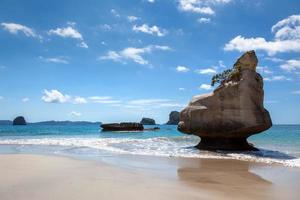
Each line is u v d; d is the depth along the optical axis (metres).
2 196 9.26
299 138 41.94
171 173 14.19
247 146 25.06
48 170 13.92
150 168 15.56
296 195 10.24
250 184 11.95
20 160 16.77
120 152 23.03
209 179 12.90
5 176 12.34
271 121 24.28
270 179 13.05
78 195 9.45
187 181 12.31
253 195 10.16
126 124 77.75
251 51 24.53
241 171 15.01
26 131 68.06
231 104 23.92
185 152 22.94
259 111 23.77
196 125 25.08
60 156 19.91
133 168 15.36
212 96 24.88
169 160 18.72
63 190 10.05
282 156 20.62
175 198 9.39
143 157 20.08
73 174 13.02
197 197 9.62
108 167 15.20
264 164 17.33
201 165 16.83
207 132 24.70
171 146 27.98
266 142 34.28
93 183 11.19
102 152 23.05
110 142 32.81
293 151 23.83
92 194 9.59
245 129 23.41
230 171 15.00
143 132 69.50
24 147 27.30
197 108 25.30
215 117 24.31
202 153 22.23
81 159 18.50
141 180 12.07
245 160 18.83
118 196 9.40
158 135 54.00
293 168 16.00
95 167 15.09
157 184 11.38
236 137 24.52
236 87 24.00
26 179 11.79
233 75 24.48
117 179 12.10
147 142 33.06
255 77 24.39
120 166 15.84
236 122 23.50
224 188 11.16
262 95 24.59
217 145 25.05
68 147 27.19
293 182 12.41
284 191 10.80
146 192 10.00
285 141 35.84
